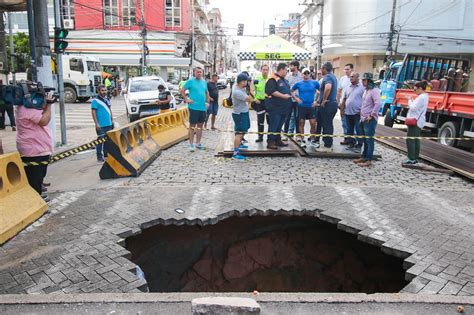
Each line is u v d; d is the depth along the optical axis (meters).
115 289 3.47
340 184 6.64
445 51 34.75
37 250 4.18
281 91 8.35
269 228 6.12
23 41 30.33
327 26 39.19
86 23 38.62
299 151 8.90
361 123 8.26
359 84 8.48
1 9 13.00
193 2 46.88
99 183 6.73
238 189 6.25
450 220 5.05
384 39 34.72
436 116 11.72
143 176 7.09
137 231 4.71
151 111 16.47
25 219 4.75
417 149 7.90
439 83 13.58
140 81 17.78
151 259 5.49
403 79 14.91
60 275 3.68
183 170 7.52
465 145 10.84
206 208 5.37
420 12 34.25
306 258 6.11
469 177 6.95
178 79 42.78
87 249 4.20
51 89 5.42
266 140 10.09
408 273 3.77
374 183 6.75
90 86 26.64
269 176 7.08
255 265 6.07
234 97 8.12
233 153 8.66
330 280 5.96
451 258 4.03
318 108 9.15
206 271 5.87
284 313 3.08
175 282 5.71
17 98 5.18
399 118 14.08
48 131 5.55
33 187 5.52
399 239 4.46
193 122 9.33
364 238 4.57
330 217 5.14
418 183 6.82
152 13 39.78
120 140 7.07
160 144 9.48
